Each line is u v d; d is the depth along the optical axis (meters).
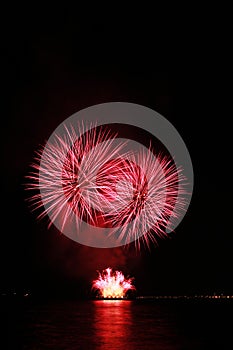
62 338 21.67
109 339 21.34
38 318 32.22
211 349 18.55
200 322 29.56
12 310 39.78
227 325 27.80
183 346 19.31
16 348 18.69
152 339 21.44
